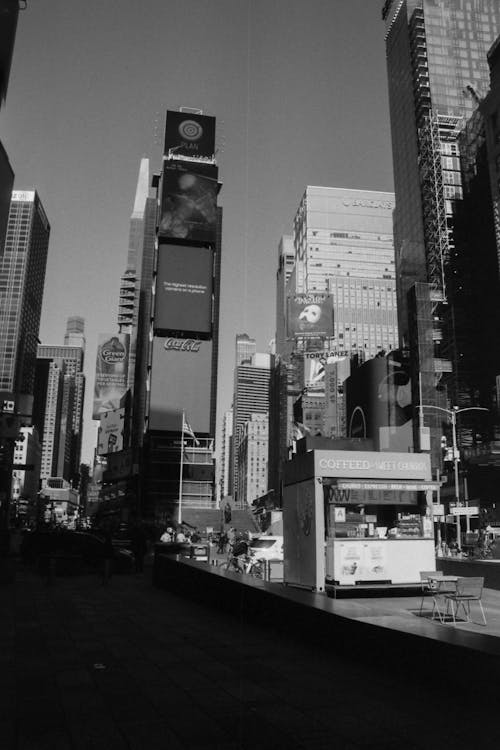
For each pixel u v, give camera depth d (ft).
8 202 30.78
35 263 562.25
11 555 115.24
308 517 61.82
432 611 51.44
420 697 23.27
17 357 542.98
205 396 525.34
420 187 515.50
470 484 356.79
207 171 575.79
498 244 421.59
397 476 61.62
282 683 25.39
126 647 33.53
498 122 429.38
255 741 18.75
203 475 497.87
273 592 38.42
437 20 545.85
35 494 587.68
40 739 18.95
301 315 617.21
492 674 20.98
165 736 19.22
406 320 487.61
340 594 60.39
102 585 71.26
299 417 602.44
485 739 18.89
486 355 444.55
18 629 39.63
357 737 19.08
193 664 29.17
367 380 461.78
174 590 62.49
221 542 122.01
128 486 502.79
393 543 60.29
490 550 134.82
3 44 28.53
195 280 552.82
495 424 421.59
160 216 557.74
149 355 539.70
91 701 23.06
